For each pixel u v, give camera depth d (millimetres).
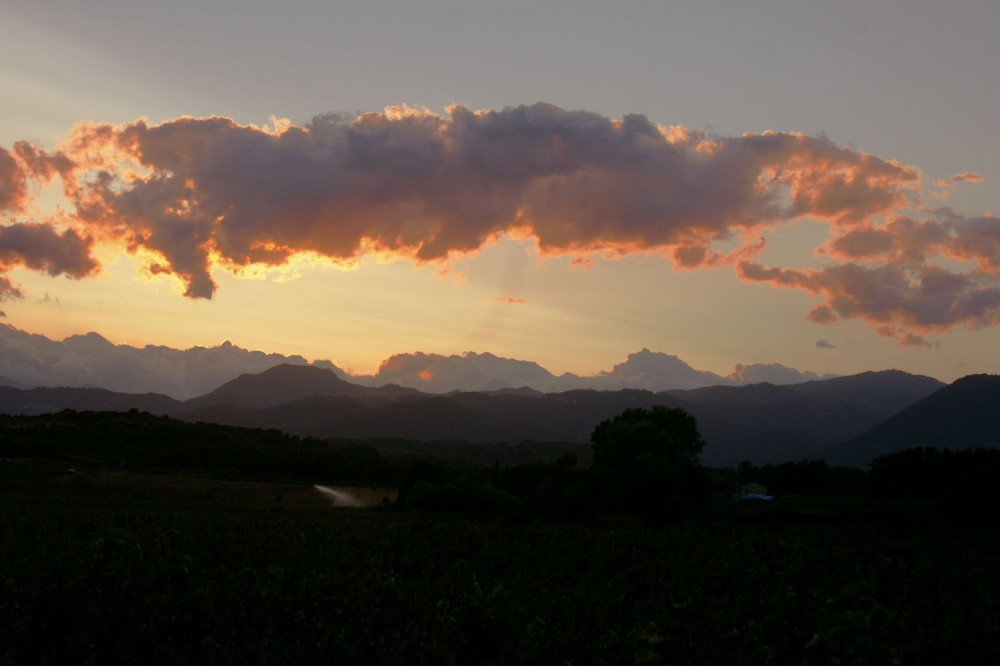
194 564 20875
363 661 13172
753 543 39719
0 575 19828
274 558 32156
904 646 14812
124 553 18141
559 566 32656
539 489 90312
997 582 29172
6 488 89438
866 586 11914
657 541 42469
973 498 68062
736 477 157125
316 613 14805
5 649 13906
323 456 146500
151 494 92688
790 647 13938
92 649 13766
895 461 128000
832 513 73000
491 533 45938
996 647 15930
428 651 13188
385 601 15758
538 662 12461
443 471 100500
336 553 34000
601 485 83375
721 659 13203
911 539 46562
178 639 14141
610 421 106188
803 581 26641
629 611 18281
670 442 87625
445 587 18984
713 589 24984
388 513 82312
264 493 104312
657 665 11547
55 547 31828
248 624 14258
